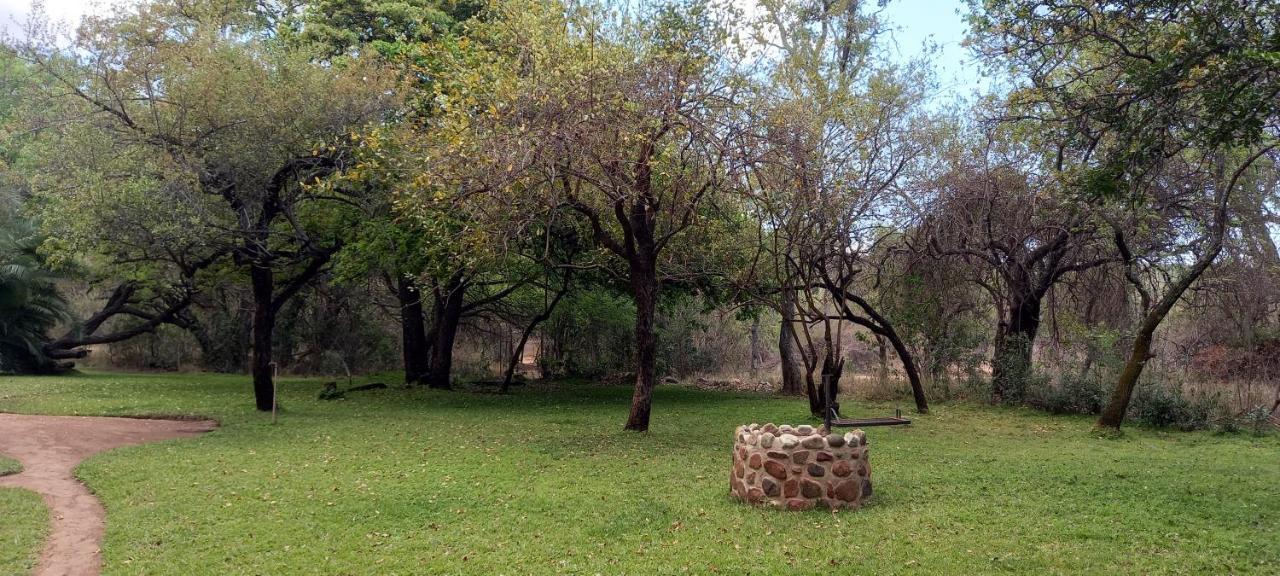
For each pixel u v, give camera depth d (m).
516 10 12.41
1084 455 11.26
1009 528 7.27
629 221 13.29
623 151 11.60
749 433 8.45
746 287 16.03
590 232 16.38
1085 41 11.62
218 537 7.38
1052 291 18.78
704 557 6.57
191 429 14.22
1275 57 7.24
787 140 12.17
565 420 15.33
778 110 12.20
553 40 11.70
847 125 14.45
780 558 6.50
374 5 20.06
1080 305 19.16
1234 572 6.13
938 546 6.75
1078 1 10.52
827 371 14.83
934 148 16.70
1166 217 15.23
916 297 19.05
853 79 18.06
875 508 7.99
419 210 12.95
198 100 14.55
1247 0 8.50
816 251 15.14
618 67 11.11
